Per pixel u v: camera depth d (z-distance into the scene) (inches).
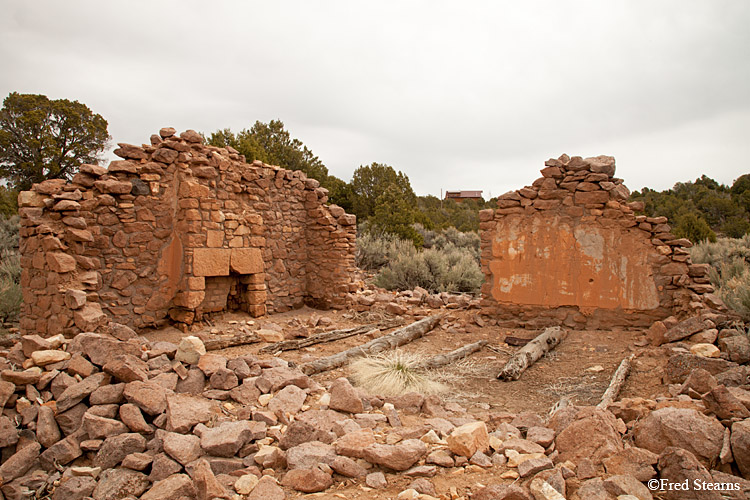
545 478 120.2
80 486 136.6
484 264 390.0
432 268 625.0
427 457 143.3
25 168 995.9
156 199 342.6
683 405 163.6
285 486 134.0
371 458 140.2
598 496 113.6
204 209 351.9
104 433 157.0
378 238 834.8
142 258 335.6
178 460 144.9
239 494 129.7
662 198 1563.7
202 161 359.3
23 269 307.9
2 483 141.6
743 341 233.3
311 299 468.8
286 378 213.8
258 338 317.7
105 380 179.6
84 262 294.7
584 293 357.4
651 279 341.1
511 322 378.0
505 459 141.3
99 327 269.0
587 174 358.0
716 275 438.6
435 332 373.4
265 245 424.2
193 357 209.0
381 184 1347.2
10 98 1017.5
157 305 342.3
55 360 185.6
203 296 349.7
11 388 167.5
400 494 122.3
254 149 881.5
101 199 315.0
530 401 222.5
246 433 156.4
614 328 349.4
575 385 240.5
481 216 388.8
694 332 272.8
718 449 130.6
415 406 199.0
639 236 344.5
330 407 190.9
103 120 1139.9
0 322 364.5
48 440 156.2
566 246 362.3
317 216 461.7
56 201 299.4
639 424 148.9
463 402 220.1
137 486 138.4
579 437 142.6
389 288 604.1
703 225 776.3
